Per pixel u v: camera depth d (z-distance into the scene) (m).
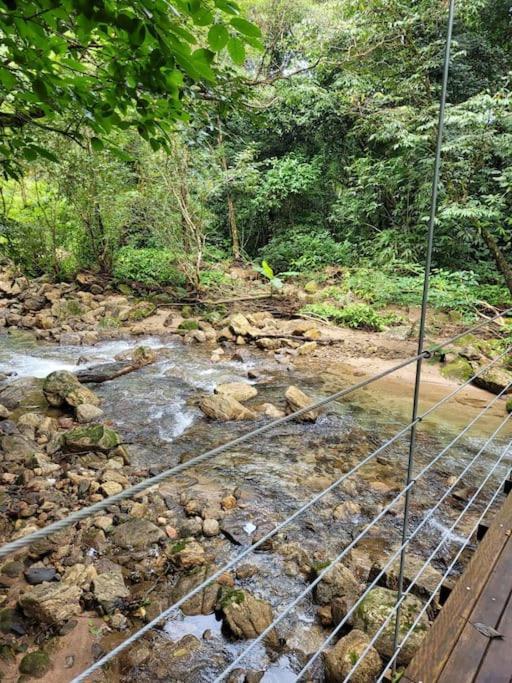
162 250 10.20
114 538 2.78
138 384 5.47
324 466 3.79
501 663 1.35
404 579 2.49
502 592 1.63
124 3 1.07
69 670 1.99
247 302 9.33
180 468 0.77
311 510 3.18
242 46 1.08
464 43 8.75
